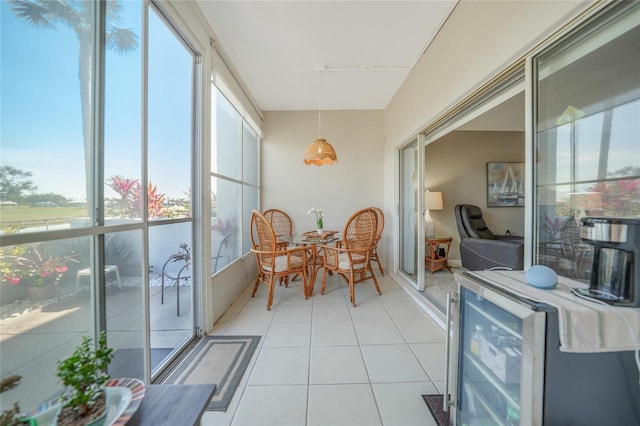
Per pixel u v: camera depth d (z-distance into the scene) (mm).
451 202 4223
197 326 1985
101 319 1077
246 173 3420
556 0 1084
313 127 4004
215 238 2361
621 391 721
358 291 3029
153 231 1526
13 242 747
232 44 2348
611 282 763
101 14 1068
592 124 1025
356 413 1247
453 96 1932
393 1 1849
